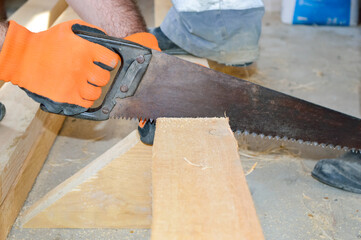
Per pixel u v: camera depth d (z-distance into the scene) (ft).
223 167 3.84
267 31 14.69
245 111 5.42
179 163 3.88
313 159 7.81
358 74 11.56
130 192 5.83
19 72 4.47
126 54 4.76
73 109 4.61
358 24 15.51
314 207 6.54
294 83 10.93
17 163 6.26
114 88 4.93
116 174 5.71
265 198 6.73
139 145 5.58
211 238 3.12
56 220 6.02
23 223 6.08
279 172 7.42
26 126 6.63
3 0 15.58
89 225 6.09
